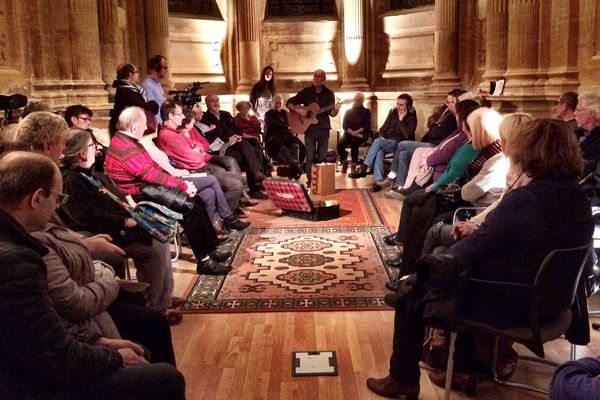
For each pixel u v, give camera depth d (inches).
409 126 380.2
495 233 112.9
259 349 162.6
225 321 180.7
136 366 96.7
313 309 188.2
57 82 299.6
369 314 184.1
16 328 82.8
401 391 134.9
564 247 114.8
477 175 186.4
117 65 365.7
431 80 477.1
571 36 300.2
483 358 146.2
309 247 252.1
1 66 254.8
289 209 303.1
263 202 337.7
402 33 494.0
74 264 111.6
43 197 92.4
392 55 505.0
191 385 144.6
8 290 82.6
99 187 172.4
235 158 343.6
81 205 165.0
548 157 114.0
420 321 130.9
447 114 331.9
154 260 173.6
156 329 122.6
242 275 219.8
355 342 165.8
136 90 286.2
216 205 270.4
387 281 211.5
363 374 148.5
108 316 115.5
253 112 426.3
